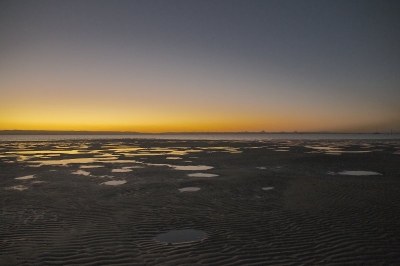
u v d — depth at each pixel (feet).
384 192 40.14
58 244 21.49
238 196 39.06
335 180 51.13
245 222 27.07
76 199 37.47
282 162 82.43
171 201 36.29
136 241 22.18
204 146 189.47
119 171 65.36
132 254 19.65
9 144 224.94
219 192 41.88
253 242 21.77
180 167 72.84
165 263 18.20
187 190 43.55
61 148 167.73
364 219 27.45
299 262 18.26
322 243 21.42
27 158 99.81
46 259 18.79
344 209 31.27
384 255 19.24
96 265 17.93
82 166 75.36
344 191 41.06
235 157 100.48
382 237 22.54
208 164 79.46
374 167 69.56
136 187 45.98
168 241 22.17
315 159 89.25
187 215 29.73
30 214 30.30
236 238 22.70
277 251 20.03
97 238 22.81
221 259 18.80
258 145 197.47
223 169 68.49
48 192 42.09
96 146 195.93
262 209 31.94
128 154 119.03
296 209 31.63
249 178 54.44
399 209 31.01
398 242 21.48
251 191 42.37
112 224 26.71
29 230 24.90
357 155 102.37
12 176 58.03
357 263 18.11
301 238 22.54
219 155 109.91
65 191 42.80
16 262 18.33
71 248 20.68
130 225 26.37
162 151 138.92
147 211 31.45
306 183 48.29
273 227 25.41
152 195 39.96
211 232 24.27
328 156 98.43
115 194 40.65
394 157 94.07
